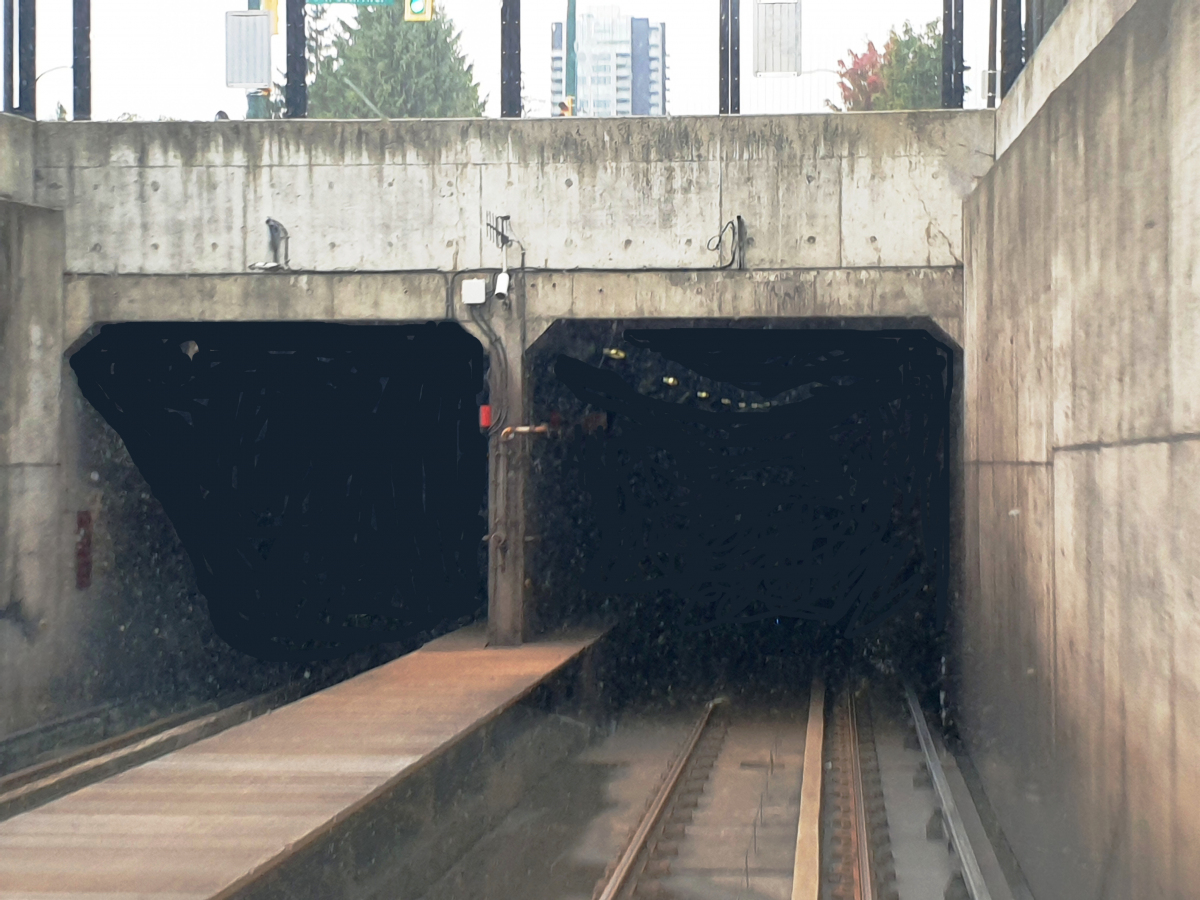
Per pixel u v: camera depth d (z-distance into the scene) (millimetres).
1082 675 7621
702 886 8898
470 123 14508
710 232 14219
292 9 15609
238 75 15609
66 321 14508
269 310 14531
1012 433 10328
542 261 14438
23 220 14000
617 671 18016
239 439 17516
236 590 17828
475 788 10414
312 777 8367
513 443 14898
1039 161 9133
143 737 14039
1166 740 5859
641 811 11297
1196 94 5527
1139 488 6375
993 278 11406
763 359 18547
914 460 19578
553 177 14430
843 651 20656
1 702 13609
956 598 14789
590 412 19828
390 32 43531
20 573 13945
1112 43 6984
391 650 19672
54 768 12250
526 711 12398
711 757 13602
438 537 19312
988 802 11438
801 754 13898
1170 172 5898
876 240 13961
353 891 7793
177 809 7586
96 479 15461
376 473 18797
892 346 17406
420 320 14555
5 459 13750
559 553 18828
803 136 14086
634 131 14328
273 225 14492
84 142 14539
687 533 20797
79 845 6844
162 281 14508
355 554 18844
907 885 9031
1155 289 6121
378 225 14539
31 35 15453
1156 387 6082
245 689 18266
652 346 17734
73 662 14844
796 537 20781
